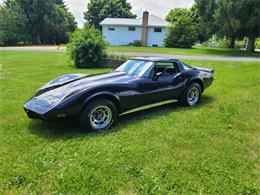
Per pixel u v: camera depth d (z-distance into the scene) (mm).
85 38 12750
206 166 2842
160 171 2725
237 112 4871
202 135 3721
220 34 25547
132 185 2480
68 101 3516
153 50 22859
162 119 4430
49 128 3945
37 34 40625
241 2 20938
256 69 10703
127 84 4133
